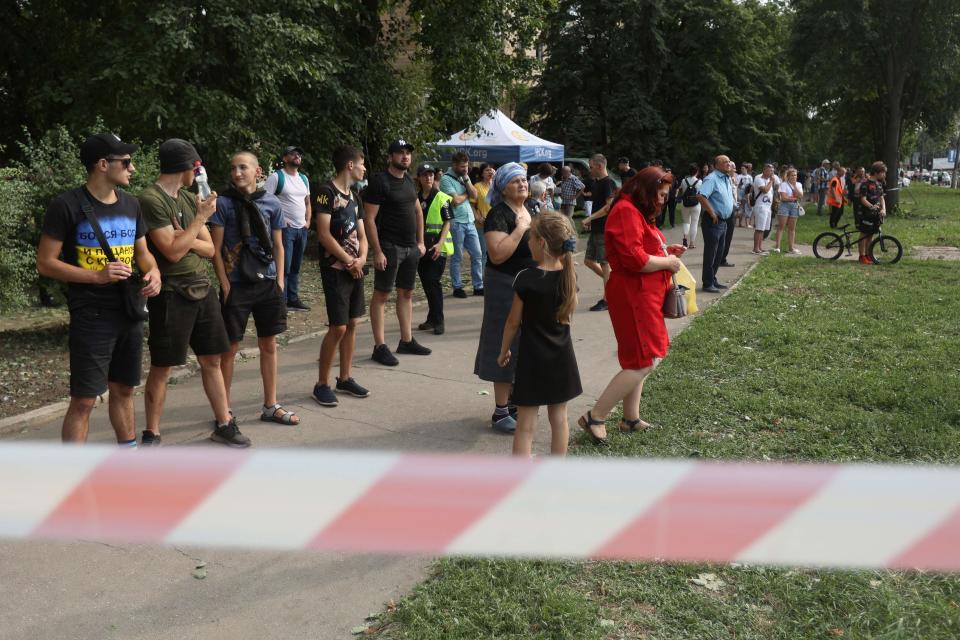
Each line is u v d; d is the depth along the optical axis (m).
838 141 45.47
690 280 4.79
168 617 2.92
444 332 7.99
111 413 4.11
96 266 3.73
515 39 16.92
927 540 1.48
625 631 2.82
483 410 5.42
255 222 4.71
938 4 25.05
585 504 1.60
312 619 2.92
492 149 18.95
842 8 25.88
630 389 4.60
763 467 1.56
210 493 1.61
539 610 2.91
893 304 8.95
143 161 7.45
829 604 2.96
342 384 5.73
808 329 7.62
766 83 36.47
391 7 16.22
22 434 4.97
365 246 5.51
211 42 11.05
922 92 29.77
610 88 33.81
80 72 10.96
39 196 6.95
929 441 4.48
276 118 12.55
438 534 1.61
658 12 31.59
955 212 26.97
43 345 7.35
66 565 3.28
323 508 1.61
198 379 6.16
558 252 3.70
